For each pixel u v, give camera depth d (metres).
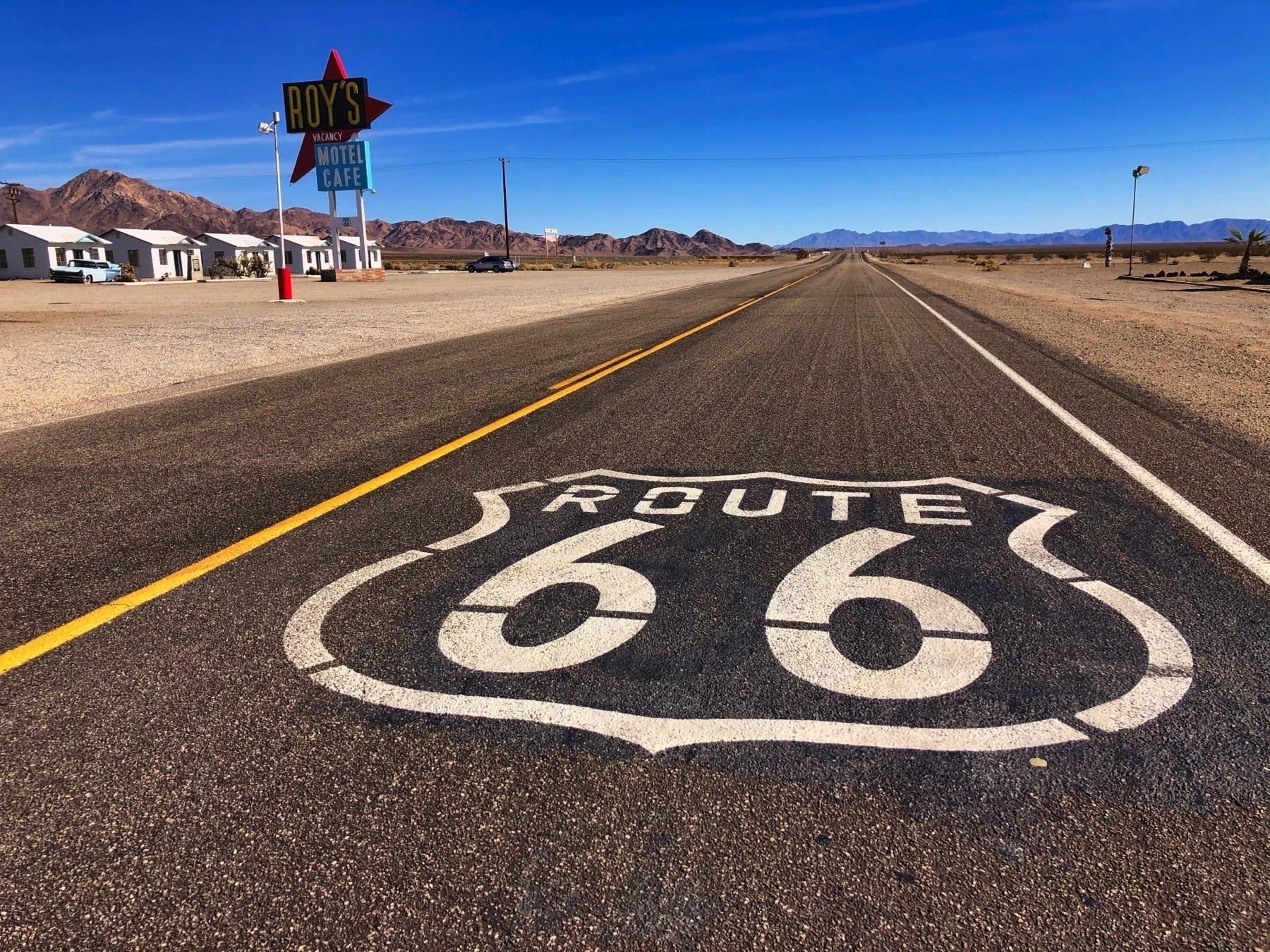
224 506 4.73
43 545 4.10
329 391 8.92
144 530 4.31
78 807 2.15
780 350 12.14
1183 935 1.71
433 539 4.09
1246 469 5.34
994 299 24.53
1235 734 2.37
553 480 5.20
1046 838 1.98
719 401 7.96
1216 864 1.89
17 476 5.48
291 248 83.62
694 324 16.67
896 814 2.06
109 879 1.91
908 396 8.21
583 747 2.35
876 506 4.57
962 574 3.55
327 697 2.64
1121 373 9.66
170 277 73.62
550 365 10.75
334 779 2.24
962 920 1.75
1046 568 3.61
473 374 10.09
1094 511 4.43
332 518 4.48
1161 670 2.72
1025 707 2.51
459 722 2.49
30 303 28.88
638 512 4.49
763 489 4.93
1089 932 1.72
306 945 1.72
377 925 1.76
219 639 3.05
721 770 2.24
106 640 3.06
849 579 3.50
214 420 7.38
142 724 2.52
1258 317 18.08
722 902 1.80
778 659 2.82
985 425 6.80
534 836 2.01
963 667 2.75
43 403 8.52
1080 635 2.97
